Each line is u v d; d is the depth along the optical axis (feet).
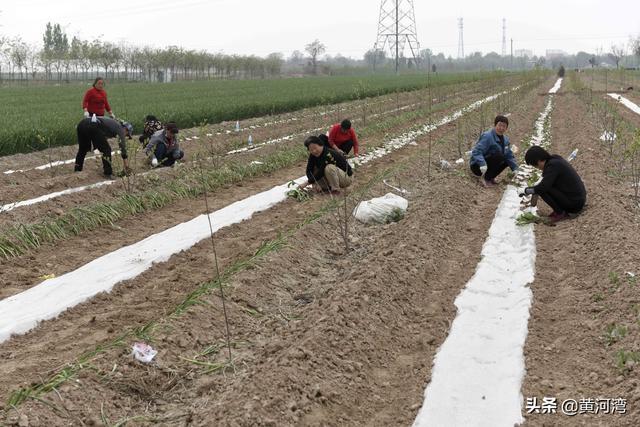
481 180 39.01
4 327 19.22
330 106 101.04
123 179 35.86
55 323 20.07
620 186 36.22
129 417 14.96
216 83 184.44
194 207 34.55
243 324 19.99
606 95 108.68
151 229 30.48
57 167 44.47
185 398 16.01
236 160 45.73
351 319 18.90
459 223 30.48
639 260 22.08
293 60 640.99
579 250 25.26
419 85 151.64
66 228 29.09
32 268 24.97
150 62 242.37
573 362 17.15
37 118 63.77
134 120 64.39
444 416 14.97
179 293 22.43
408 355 18.19
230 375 16.90
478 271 23.90
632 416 14.23
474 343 18.40
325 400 15.30
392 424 14.94
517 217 30.89
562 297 21.31
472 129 61.82
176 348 17.97
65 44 285.02
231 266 24.58
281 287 22.84
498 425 14.57
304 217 31.58
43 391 15.07
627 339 17.31
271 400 14.65
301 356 16.46
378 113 84.23
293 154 48.03
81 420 14.42
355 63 618.85
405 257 24.07
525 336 18.65
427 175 40.42
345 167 35.40
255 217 32.24
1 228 28.30
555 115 81.25
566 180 29.14
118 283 23.06
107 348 17.33
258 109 89.61
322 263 25.66
